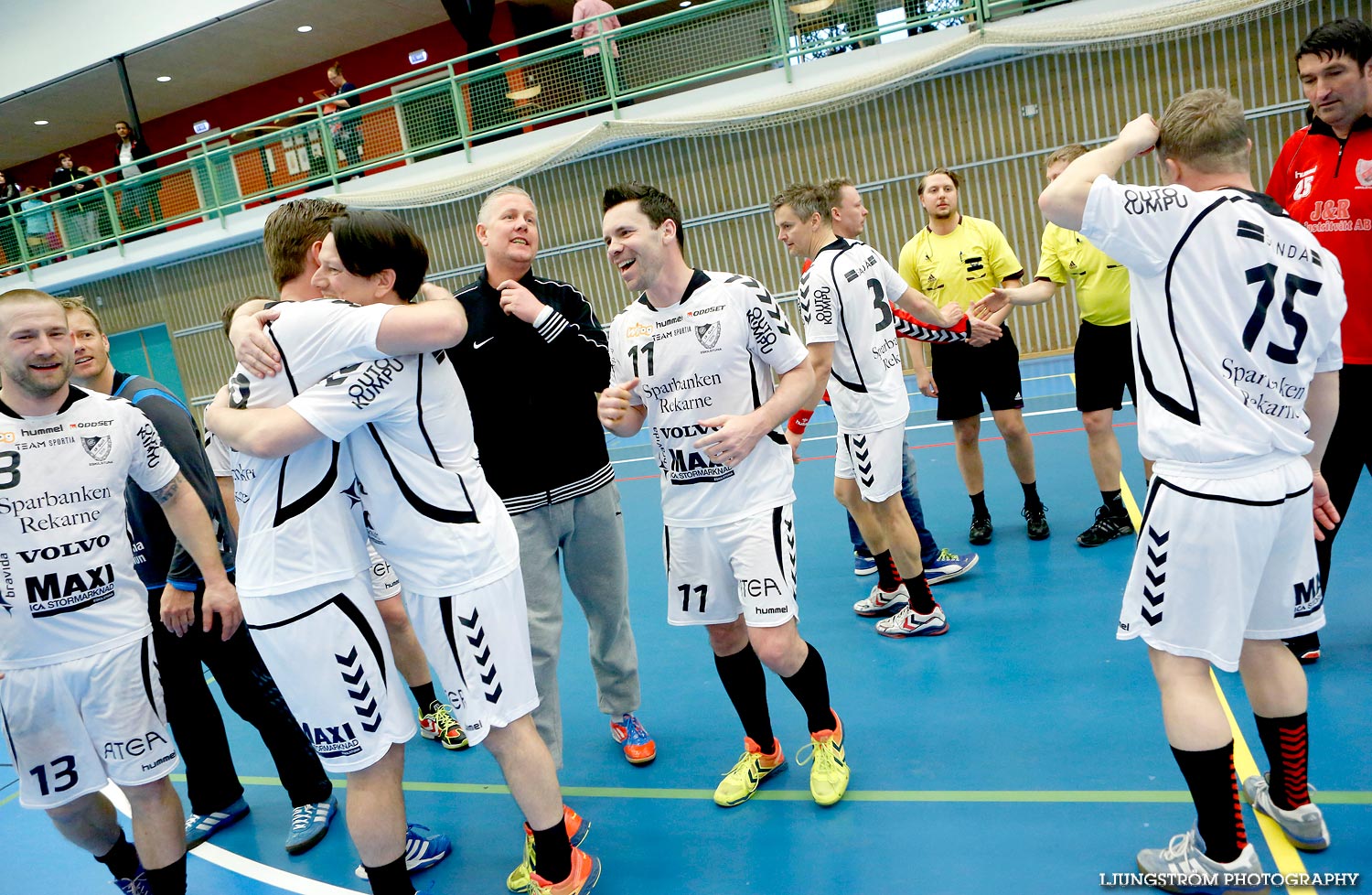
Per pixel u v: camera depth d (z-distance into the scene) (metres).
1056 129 10.95
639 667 3.89
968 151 11.38
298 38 15.98
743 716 2.74
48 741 2.29
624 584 3.02
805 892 2.23
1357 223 2.67
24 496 2.21
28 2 15.41
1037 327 11.30
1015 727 2.85
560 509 2.74
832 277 3.35
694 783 2.86
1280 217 1.81
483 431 2.63
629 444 10.69
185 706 3.03
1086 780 2.50
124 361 16.67
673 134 11.73
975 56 10.73
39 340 2.18
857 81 10.79
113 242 15.20
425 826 2.73
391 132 12.95
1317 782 2.32
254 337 1.88
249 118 18.69
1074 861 2.17
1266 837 2.16
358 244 1.98
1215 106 1.85
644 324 2.45
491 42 16.42
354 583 2.00
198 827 3.04
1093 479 5.46
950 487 5.82
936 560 4.28
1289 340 1.79
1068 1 10.18
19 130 18.50
